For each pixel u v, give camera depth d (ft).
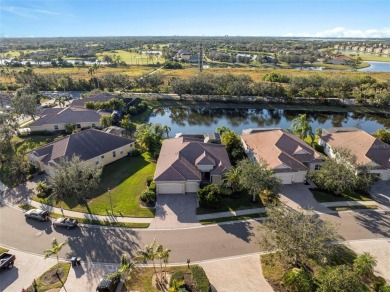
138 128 204.85
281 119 288.92
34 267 97.71
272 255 97.50
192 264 98.94
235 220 121.80
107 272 94.99
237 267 97.40
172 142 178.09
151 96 342.23
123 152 183.32
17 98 238.27
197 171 146.30
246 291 88.17
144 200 134.00
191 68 585.63
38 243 108.78
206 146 163.73
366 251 104.58
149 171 164.45
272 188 125.59
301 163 153.79
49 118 227.40
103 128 230.68
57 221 118.11
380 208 130.72
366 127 265.54
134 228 116.98
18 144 200.54
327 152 184.96
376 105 314.55
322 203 134.21
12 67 563.48
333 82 342.64
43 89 375.66
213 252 104.27
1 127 188.14
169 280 91.81
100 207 130.72
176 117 294.46
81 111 239.71
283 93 331.98
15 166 155.53
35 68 558.15
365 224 119.75
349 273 79.51
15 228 116.88
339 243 107.96
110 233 114.11
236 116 298.97
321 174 137.90
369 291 86.53
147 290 88.43
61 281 91.61
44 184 140.67
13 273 95.20
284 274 93.50
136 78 387.34
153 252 90.22
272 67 629.92
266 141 177.17
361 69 625.41
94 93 324.80
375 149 161.68
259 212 126.93
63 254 103.45
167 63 598.34
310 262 97.76
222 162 154.10
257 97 337.31
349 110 308.40
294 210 127.95
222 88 344.90
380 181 153.58
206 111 313.53
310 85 355.77
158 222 120.57
